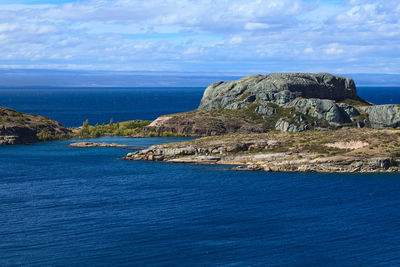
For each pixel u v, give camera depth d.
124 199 89.44
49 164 127.44
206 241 67.69
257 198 89.50
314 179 105.19
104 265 60.03
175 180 105.19
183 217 78.00
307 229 72.75
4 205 85.56
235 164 124.31
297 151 126.56
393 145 124.31
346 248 65.69
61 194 93.88
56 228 72.94
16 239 68.38
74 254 63.22
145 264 60.34
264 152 129.00
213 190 95.56
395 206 84.62
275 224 74.94
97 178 108.50
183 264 60.34
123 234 70.25
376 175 108.81
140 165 124.94
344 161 113.81
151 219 77.00
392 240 68.50
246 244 66.69
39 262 60.88
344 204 85.69
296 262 61.19
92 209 82.75
